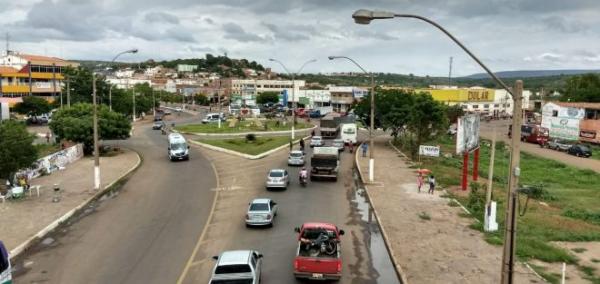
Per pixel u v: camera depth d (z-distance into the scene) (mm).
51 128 54625
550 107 85125
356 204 32000
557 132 81000
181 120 114250
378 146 67500
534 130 82562
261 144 63125
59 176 40906
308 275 18141
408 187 37125
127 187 37344
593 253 22453
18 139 33719
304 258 18078
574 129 76938
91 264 20656
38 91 112375
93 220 27859
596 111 95125
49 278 19125
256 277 17047
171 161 51312
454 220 27500
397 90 69625
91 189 35469
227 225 26750
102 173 42469
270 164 48969
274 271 19766
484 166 52125
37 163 40531
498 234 24578
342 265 20578
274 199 33250
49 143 61625
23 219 27250
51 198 32500
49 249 22703
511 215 13719
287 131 85250
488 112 146625
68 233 25266
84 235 24906
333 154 41344
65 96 98375
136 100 116188
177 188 37000
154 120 105812
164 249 22656
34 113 92438
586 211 31547
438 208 30375
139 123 104188
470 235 24609
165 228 26188
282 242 23734
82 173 42469
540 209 32094
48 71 114750
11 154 32719
